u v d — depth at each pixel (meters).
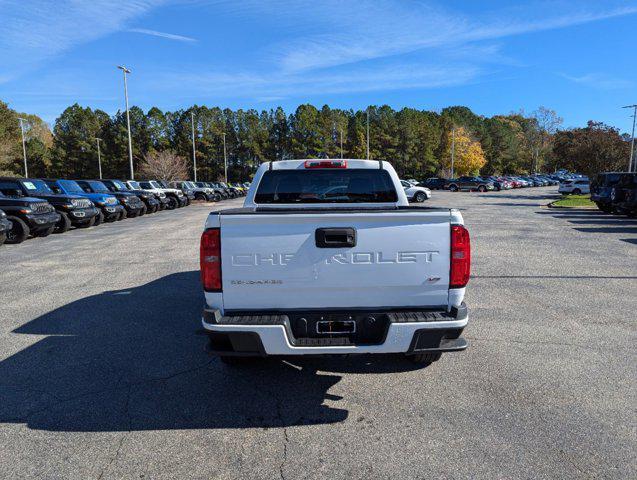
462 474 2.72
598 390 3.79
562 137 38.59
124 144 94.69
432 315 3.30
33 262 10.23
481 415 3.41
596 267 8.95
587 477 2.68
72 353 4.75
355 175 4.99
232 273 3.29
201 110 102.38
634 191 18.42
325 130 102.19
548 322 5.61
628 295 6.88
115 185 23.41
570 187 41.50
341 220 3.25
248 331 3.17
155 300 6.79
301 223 3.26
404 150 101.00
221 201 41.00
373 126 102.94
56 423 3.38
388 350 3.24
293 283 3.30
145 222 19.89
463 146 96.94
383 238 3.28
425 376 4.11
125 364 4.46
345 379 4.09
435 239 3.31
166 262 9.93
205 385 4.01
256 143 104.44
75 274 8.80
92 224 17.62
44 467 2.86
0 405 3.66
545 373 4.14
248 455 2.96
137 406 3.63
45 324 5.71
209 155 100.06
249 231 3.26
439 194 47.66
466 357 4.54
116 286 7.73
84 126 98.06
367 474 2.74
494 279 7.95
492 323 5.58
